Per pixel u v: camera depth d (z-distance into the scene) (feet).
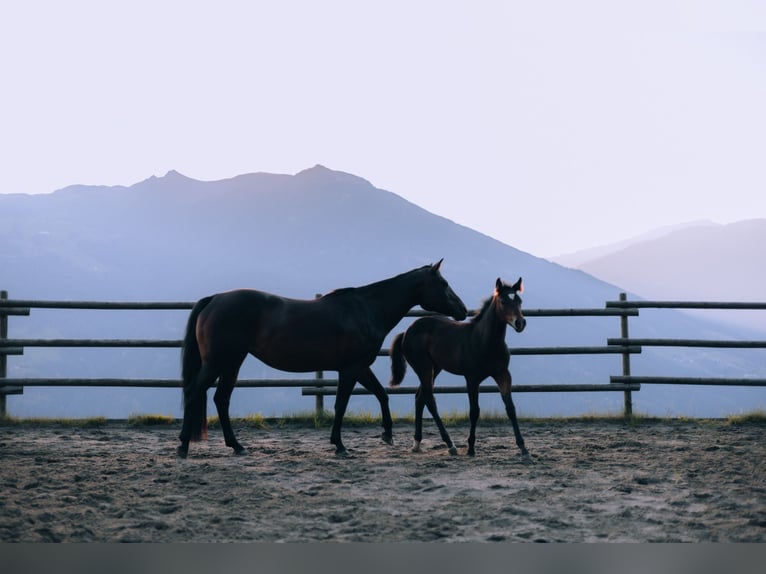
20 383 32.04
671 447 25.53
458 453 24.67
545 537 14.80
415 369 26.22
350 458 23.70
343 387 25.22
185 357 24.85
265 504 17.19
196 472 20.81
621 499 17.76
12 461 22.39
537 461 23.02
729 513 16.39
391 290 26.35
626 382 33.09
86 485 18.86
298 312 24.77
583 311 33.30
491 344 23.89
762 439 27.40
